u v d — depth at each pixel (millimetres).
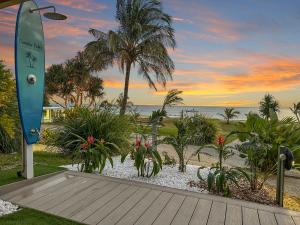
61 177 3648
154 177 4125
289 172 5262
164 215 2566
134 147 4738
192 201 2889
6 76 6043
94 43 15508
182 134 5008
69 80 25047
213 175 3461
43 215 2531
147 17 15359
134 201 2875
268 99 19547
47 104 21250
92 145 4664
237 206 2783
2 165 4789
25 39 3523
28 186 3297
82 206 2740
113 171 4398
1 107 6105
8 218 2459
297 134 4742
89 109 6363
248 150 3852
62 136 5961
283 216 2578
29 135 3545
